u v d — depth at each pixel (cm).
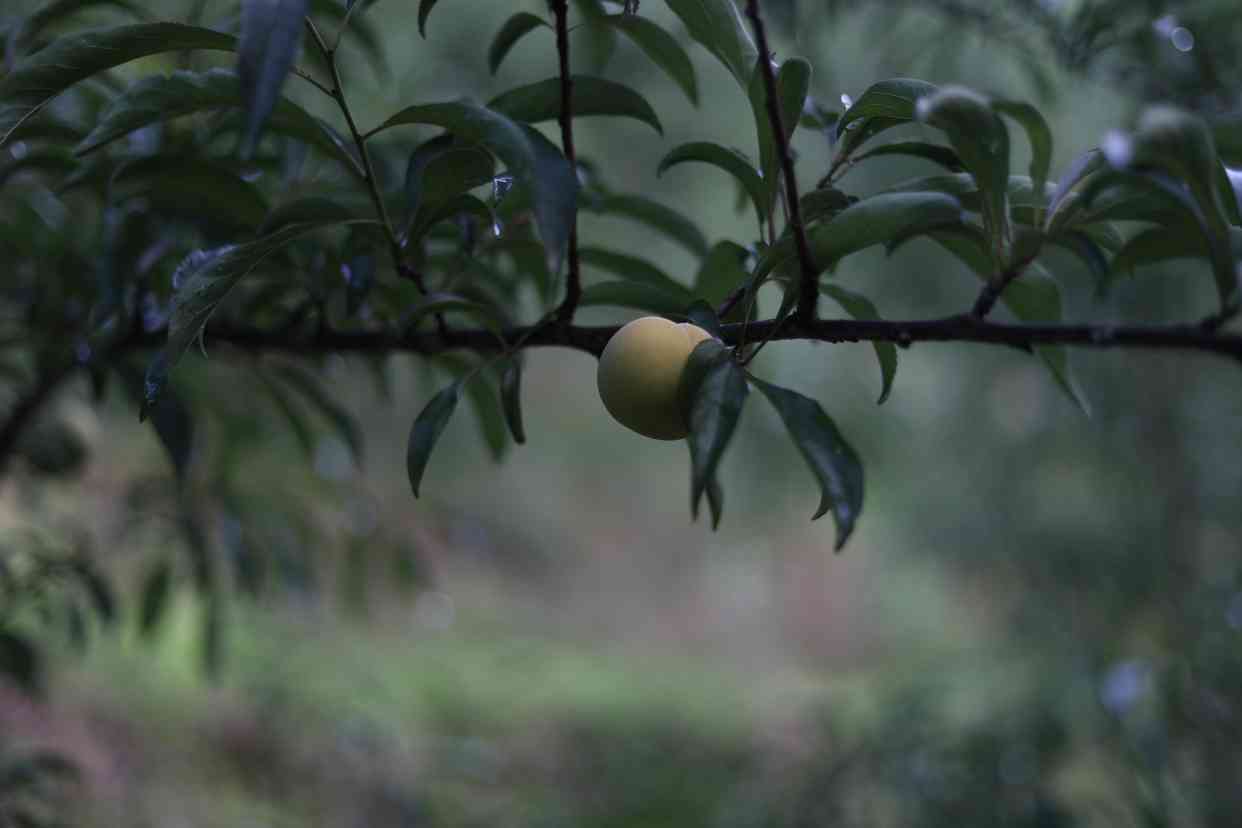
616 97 119
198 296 101
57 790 281
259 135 73
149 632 239
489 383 165
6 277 178
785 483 534
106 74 149
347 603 272
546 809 450
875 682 571
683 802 471
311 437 195
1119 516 443
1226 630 321
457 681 596
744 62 109
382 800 420
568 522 884
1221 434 421
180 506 220
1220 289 85
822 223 109
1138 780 317
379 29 378
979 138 90
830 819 356
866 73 369
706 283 126
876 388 484
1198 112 219
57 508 289
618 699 640
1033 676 402
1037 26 244
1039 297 117
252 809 375
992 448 498
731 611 992
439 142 106
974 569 514
